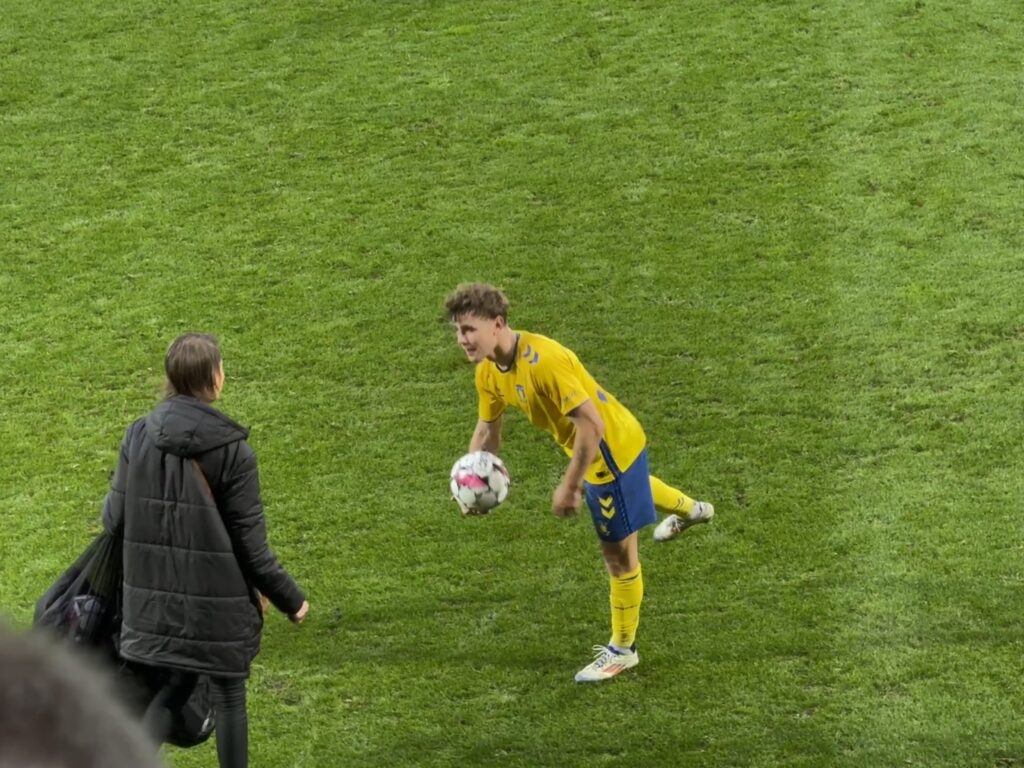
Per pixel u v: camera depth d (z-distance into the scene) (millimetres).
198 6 47844
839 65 39531
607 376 27250
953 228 31219
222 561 14883
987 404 24953
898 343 27219
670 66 40562
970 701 17812
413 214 34312
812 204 32875
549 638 20172
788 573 21062
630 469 17875
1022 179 32969
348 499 24188
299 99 40781
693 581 21125
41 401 27875
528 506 23734
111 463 25688
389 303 30625
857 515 22312
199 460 14711
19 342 30078
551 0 45969
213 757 18156
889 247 30766
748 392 26234
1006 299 28250
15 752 2205
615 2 45312
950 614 19672
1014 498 22297
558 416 17516
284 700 19141
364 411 26922
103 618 15273
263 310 30703
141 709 15312
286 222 34375
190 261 32969
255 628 15539
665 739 17734
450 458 25250
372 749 18016
